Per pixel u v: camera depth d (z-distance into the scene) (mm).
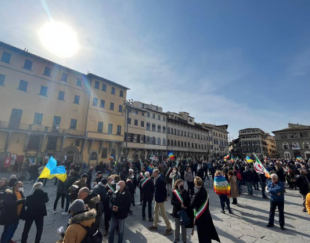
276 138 61000
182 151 52875
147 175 6906
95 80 34812
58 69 30016
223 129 82125
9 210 4363
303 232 5414
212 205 8680
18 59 25750
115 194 4746
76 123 31094
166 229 5586
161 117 48438
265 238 5027
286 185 14531
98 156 32938
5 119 23641
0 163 21531
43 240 4914
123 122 38375
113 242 4703
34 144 25531
